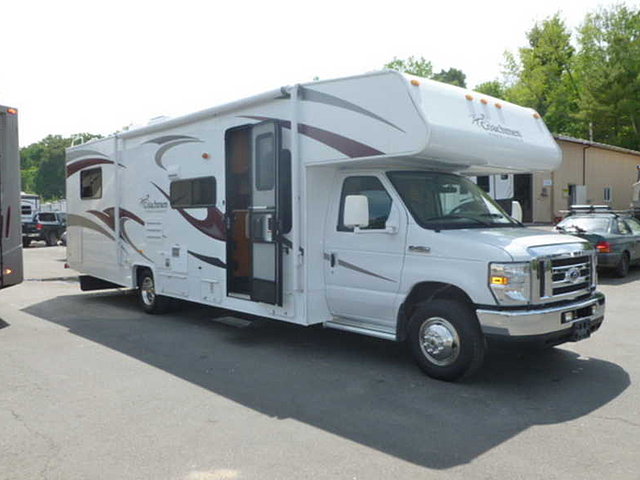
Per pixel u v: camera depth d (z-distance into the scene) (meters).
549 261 5.20
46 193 105.06
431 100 5.58
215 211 7.51
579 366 6.07
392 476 3.66
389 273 5.85
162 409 4.91
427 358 5.62
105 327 8.34
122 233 9.62
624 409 4.82
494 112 6.33
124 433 4.39
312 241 6.38
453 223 5.85
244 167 7.05
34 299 11.12
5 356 6.70
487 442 4.17
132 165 9.23
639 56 35.28
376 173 6.09
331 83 6.02
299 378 5.76
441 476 3.66
